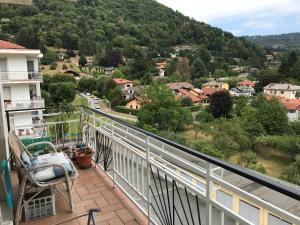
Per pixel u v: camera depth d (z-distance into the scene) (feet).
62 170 7.84
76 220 7.77
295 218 3.37
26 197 7.86
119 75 181.37
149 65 206.80
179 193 6.33
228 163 4.24
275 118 85.76
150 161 6.98
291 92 158.61
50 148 10.91
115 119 8.94
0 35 129.49
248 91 182.80
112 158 9.96
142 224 7.51
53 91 113.09
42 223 7.61
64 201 8.80
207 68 238.68
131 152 8.30
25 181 7.22
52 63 184.65
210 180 4.84
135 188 8.23
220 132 78.33
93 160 12.20
